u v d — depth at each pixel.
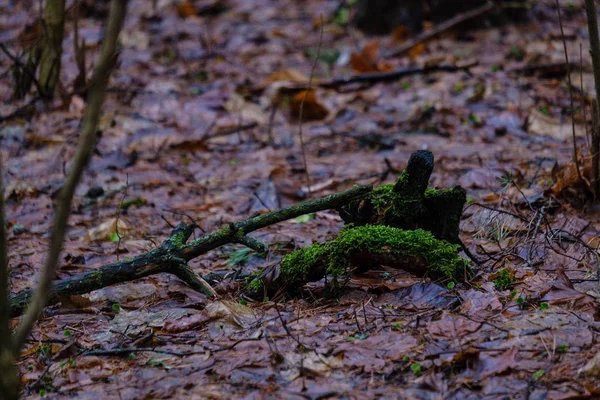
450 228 4.16
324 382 3.11
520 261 4.27
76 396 3.14
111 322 3.85
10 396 2.24
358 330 3.50
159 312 3.92
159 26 12.09
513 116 7.51
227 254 4.85
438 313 3.59
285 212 4.23
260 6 13.18
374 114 8.13
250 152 7.32
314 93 8.30
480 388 2.99
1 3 12.89
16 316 3.88
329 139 7.58
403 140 7.33
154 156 7.21
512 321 3.46
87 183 6.55
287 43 11.15
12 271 4.82
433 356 3.19
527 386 2.96
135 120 8.03
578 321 3.43
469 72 8.89
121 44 10.73
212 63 10.20
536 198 5.16
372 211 4.17
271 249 4.85
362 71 9.35
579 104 7.77
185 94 8.85
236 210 5.85
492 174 5.99
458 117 7.76
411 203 4.10
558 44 9.88
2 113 8.08
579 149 5.43
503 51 9.89
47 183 6.59
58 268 4.81
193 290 4.18
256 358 3.30
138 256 4.06
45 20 8.10
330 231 5.17
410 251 3.86
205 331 3.67
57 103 8.26
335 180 6.25
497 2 10.86
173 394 3.10
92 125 2.13
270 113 8.34
